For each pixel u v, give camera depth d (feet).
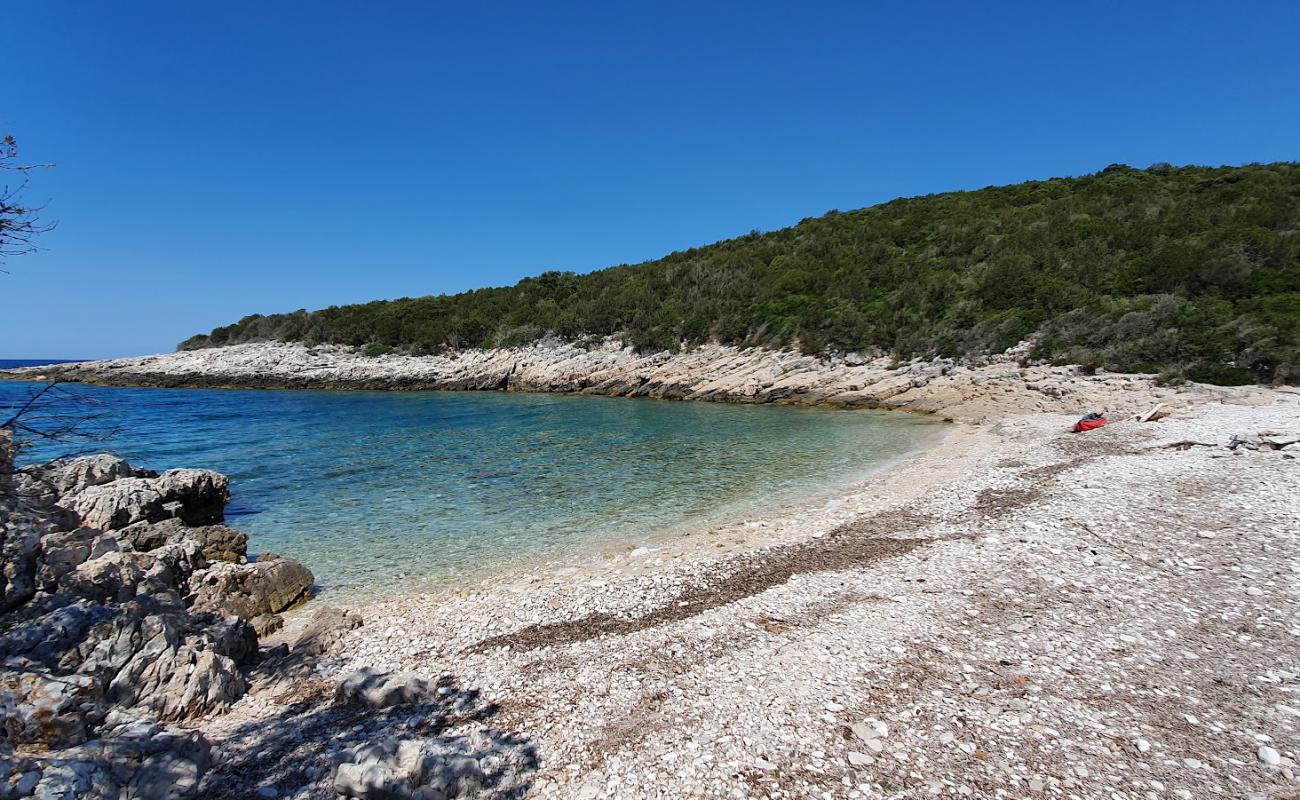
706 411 146.20
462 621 35.32
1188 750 19.75
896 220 227.20
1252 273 119.34
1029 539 40.50
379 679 26.55
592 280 276.41
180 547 39.91
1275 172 182.39
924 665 25.95
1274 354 97.35
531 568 45.93
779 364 163.94
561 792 19.60
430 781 19.29
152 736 20.93
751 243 265.13
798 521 53.26
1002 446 81.97
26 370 234.17
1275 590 29.99
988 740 20.86
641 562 45.52
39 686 20.85
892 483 66.74
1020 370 123.13
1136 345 112.98
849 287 177.88
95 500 50.42
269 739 23.39
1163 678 23.75
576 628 33.32
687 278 237.45
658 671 27.35
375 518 59.16
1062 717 21.83
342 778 19.54
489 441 103.50
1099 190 205.87
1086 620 28.81
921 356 143.02
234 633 30.42
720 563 43.06
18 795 16.78
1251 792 17.85
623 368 197.06
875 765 20.01
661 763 20.74
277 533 54.90
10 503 31.09
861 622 30.60
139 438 106.32
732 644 29.50
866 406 141.69
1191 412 85.35
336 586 43.45
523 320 251.80
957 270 171.01
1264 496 43.70
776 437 103.40
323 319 285.02
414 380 224.74
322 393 210.79
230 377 227.61
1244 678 23.35
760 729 22.29
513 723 23.82
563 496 66.54
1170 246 137.59
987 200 225.56
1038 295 140.77
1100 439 74.95
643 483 71.77
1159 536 38.55
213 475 62.18
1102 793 18.19
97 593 27.53
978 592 33.17
